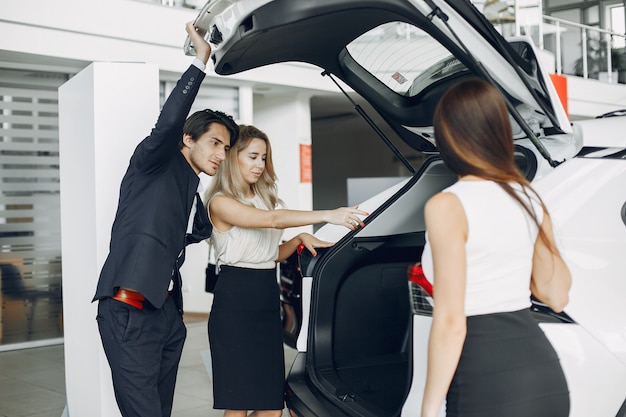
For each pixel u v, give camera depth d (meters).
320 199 18.19
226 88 9.14
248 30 2.48
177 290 3.10
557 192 2.55
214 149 3.01
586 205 2.53
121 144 3.57
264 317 3.10
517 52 2.53
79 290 3.79
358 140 17.64
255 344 3.07
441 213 1.84
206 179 8.30
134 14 7.61
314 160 18.27
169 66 7.96
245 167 3.12
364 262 3.46
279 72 9.18
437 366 1.81
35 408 4.89
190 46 3.08
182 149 3.07
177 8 8.01
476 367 1.88
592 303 2.44
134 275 2.81
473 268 1.88
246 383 3.04
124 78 3.57
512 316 1.91
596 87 14.06
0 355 6.95
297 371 3.18
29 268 7.49
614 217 2.55
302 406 2.89
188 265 9.00
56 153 7.68
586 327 2.41
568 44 13.59
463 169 1.91
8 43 6.74
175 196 2.94
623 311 2.47
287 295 3.75
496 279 1.90
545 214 2.03
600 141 2.72
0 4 6.67
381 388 3.12
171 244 2.92
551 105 2.51
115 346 2.88
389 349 3.55
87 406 3.75
